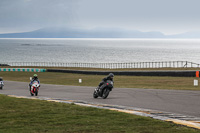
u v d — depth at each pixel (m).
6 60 161.00
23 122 9.27
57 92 23.14
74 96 19.44
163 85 28.92
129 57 185.50
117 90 22.98
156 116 10.34
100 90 17.39
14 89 28.19
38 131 7.97
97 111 11.37
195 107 13.20
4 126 8.64
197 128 8.36
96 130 8.09
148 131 7.94
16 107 12.56
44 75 54.50
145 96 18.17
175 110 12.34
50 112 11.16
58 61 154.62
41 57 185.25
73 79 43.16
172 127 8.43
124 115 10.40
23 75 56.12
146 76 41.94
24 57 184.50
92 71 51.47
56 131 7.97
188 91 20.97
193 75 37.56
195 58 177.50
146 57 185.62
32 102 14.38
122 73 45.88
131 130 8.06
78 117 10.07
